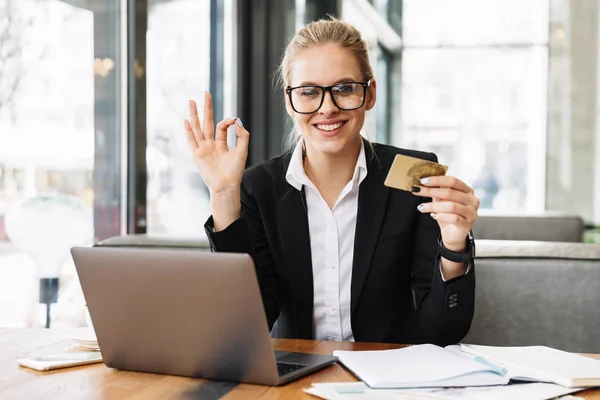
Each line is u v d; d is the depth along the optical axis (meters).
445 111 6.09
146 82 3.15
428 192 1.31
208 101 1.49
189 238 2.14
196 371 1.12
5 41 2.26
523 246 1.91
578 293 1.83
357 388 1.04
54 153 2.54
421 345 1.29
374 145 1.74
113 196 2.97
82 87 2.71
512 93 5.95
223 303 1.05
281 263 1.65
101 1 2.83
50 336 1.47
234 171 1.46
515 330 1.86
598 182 5.77
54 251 2.54
